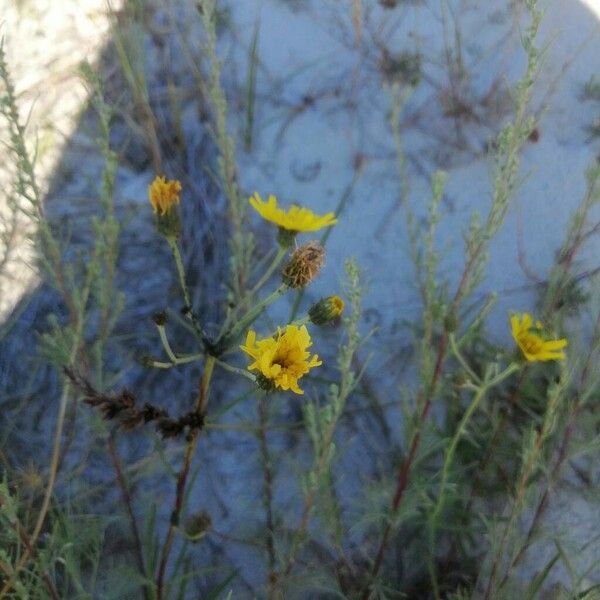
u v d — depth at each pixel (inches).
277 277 17.3
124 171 18.1
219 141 14.7
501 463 15.0
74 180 17.9
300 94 18.9
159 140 18.2
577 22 19.4
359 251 17.6
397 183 18.1
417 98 18.8
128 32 19.0
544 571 13.5
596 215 17.6
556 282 15.9
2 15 19.4
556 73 18.8
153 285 17.0
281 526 15.1
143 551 15.1
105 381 15.0
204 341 10.7
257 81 19.0
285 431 16.0
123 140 18.3
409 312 17.1
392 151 18.3
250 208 17.8
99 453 15.6
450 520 14.9
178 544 15.3
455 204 17.9
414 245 15.3
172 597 14.9
